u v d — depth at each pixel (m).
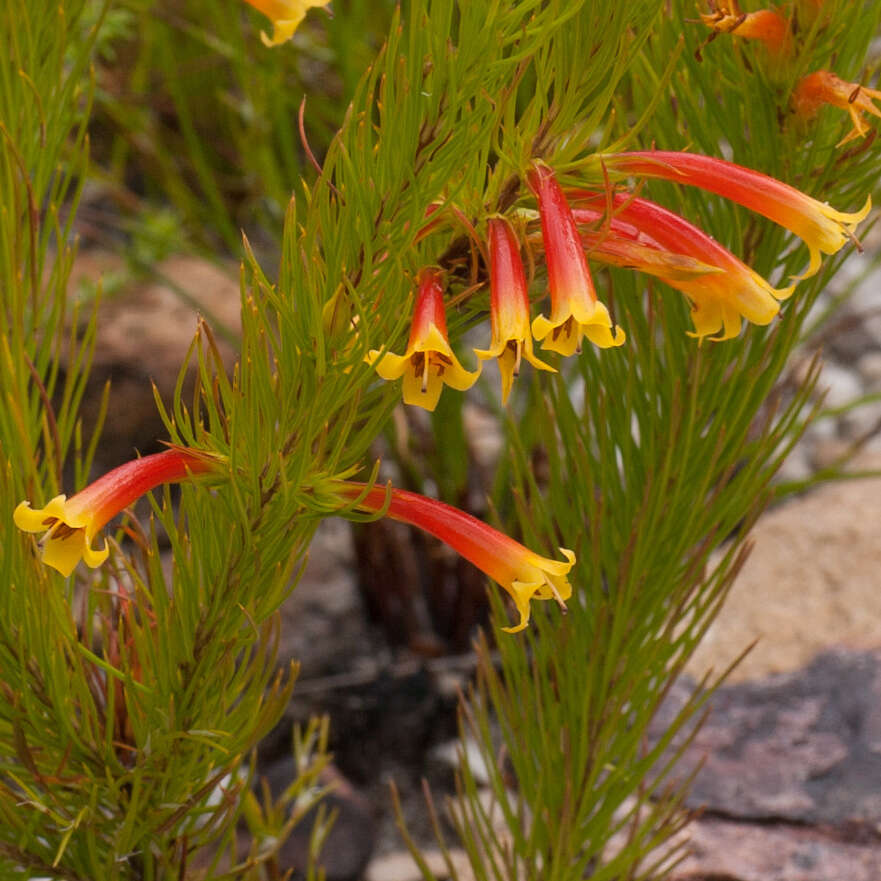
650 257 0.46
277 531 0.48
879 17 0.52
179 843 0.52
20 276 0.50
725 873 0.71
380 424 0.48
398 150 0.46
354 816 0.83
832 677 0.82
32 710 0.50
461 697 0.58
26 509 0.45
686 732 0.80
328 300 0.46
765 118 0.51
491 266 0.45
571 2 0.45
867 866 0.71
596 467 0.56
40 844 0.51
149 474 0.46
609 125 0.46
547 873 0.58
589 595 0.56
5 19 0.50
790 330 0.53
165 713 0.49
